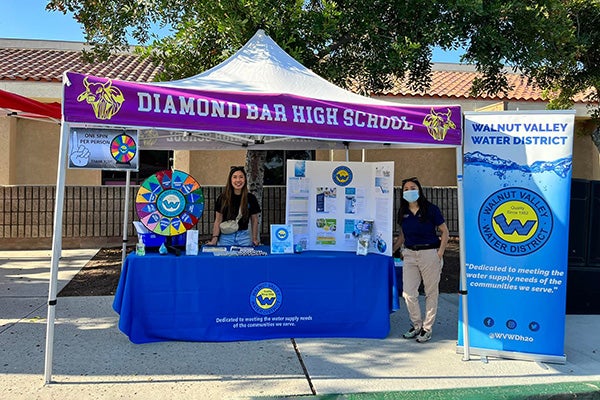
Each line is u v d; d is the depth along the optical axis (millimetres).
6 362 4406
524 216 4820
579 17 7891
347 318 5320
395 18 7414
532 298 4785
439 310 6512
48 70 11266
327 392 3949
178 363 4457
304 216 5684
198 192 5270
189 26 7371
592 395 4051
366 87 8312
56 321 5645
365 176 5734
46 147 11875
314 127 4348
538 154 4793
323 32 6691
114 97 3932
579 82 8672
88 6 7453
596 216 6539
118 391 3879
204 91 4172
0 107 6379
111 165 4191
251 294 5121
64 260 9242
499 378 4316
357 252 5398
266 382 4113
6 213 10258
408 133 4555
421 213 5094
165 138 7320
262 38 5965
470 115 5008
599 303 6512
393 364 4582
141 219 5062
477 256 4941
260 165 8281
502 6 6695
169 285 4961
